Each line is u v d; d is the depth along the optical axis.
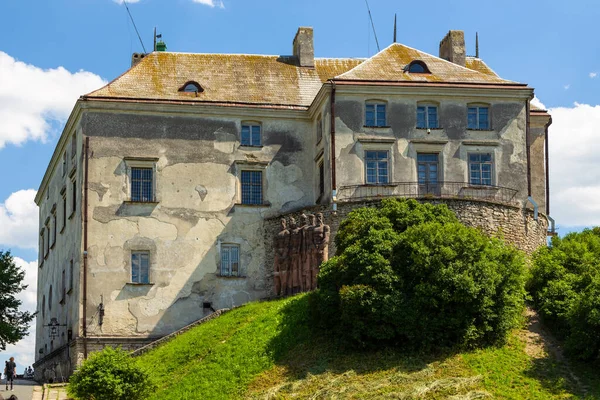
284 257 52.75
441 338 43.19
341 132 55.72
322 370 42.56
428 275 43.72
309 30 64.12
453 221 49.09
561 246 49.50
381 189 55.25
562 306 44.66
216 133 58.41
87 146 56.75
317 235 51.41
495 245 45.59
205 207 57.44
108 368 42.88
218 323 49.84
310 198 58.81
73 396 45.28
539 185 61.66
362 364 42.56
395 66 58.09
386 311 43.06
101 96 57.38
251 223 57.75
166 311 55.72
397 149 56.03
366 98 56.31
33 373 69.88
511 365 41.91
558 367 41.66
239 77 61.62
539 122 62.41
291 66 63.47
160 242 56.50
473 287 42.78
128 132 57.38
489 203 54.03
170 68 61.19
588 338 41.31
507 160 56.69
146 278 56.06
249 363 44.12
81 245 55.62
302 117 59.66
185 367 45.78
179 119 58.12
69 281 58.31
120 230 56.19
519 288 44.59
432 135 56.38
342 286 44.34
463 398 38.97
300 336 45.41
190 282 56.34
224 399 41.75
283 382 42.25
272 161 58.75
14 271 63.09
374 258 44.38
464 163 56.38
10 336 60.81
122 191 56.66
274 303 50.38
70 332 56.69
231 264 57.12
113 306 55.16
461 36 63.69
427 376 41.09
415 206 49.16
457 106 56.88
